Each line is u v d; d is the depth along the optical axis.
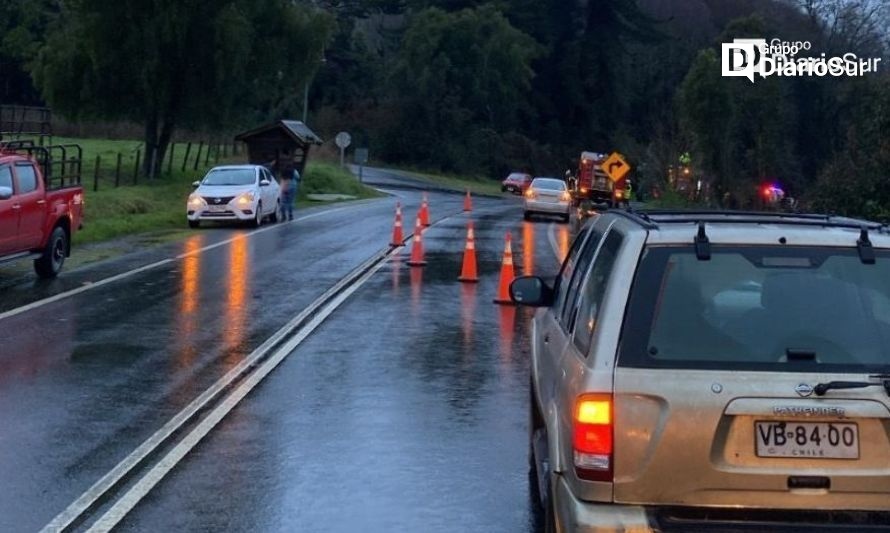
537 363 6.90
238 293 16.77
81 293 16.30
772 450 4.51
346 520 6.69
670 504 4.54
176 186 40.47
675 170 43.94
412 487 7.34
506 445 8.42
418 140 88.56
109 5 40.31
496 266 21.77
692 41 86.56
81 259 20.89
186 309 15.05
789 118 50.97
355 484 7.39
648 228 4.96
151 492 7.16
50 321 13.77
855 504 4.50
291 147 46.22
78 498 7.00
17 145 25.30
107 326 13.50
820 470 4.49
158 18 40.22
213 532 6.46
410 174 82.25
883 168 21.09
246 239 26.05
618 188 41.44
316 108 91.12
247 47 41.69
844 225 5.18
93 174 40.03
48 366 11.06
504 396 10.15
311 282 18.33
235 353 11.96
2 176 16.31
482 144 89.62
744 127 45.31
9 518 6.61
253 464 7.82
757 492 4.50
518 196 74.75
